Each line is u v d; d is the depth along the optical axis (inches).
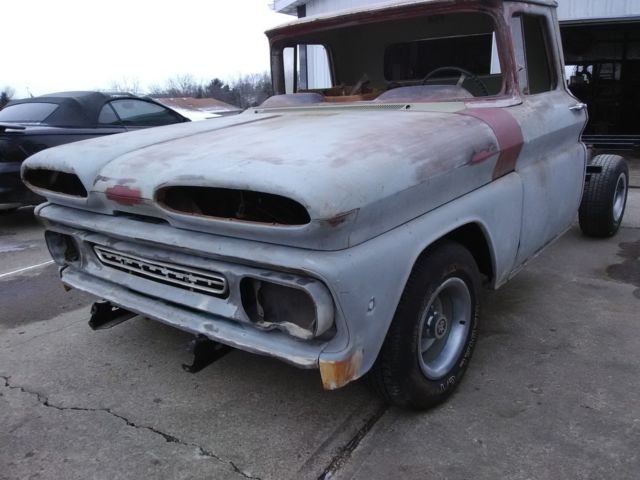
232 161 79.0
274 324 80.1
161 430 97.0
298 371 114.8
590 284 157.8
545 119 123.7
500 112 109.6
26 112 260.7
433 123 95.7
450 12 121.2
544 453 87.3
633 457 85.5
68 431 97.3
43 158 106.1
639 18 360.2
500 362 115.3
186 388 110.0
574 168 143.6
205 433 95.8
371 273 76.7
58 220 107.2
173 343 129.4
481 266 112.7
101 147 103.7
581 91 537.3
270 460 88.6
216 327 86.8
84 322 144.1
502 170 108.1
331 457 88.7
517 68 120.8
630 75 518.6
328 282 72.2
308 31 144.6
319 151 78.6
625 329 128.9
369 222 76.0
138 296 99.3
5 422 100.4
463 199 96.5
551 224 133.8
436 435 92.7
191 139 101.7
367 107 120.0
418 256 87.4
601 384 106.0
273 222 79.3
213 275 83.8
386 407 101.3
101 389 110.7
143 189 86.0
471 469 84.5
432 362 99.7
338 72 165.9
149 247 91.7
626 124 527.5
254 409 102.3
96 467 88.1
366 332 78.4
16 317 149.9
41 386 112.4
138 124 279.6
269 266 76.0
